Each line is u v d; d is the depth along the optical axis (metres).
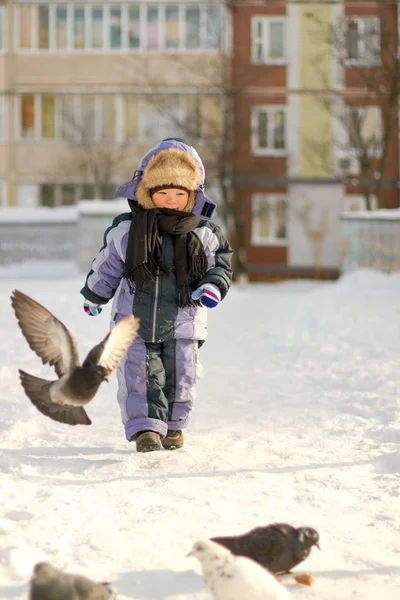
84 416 8.78
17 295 8.50
